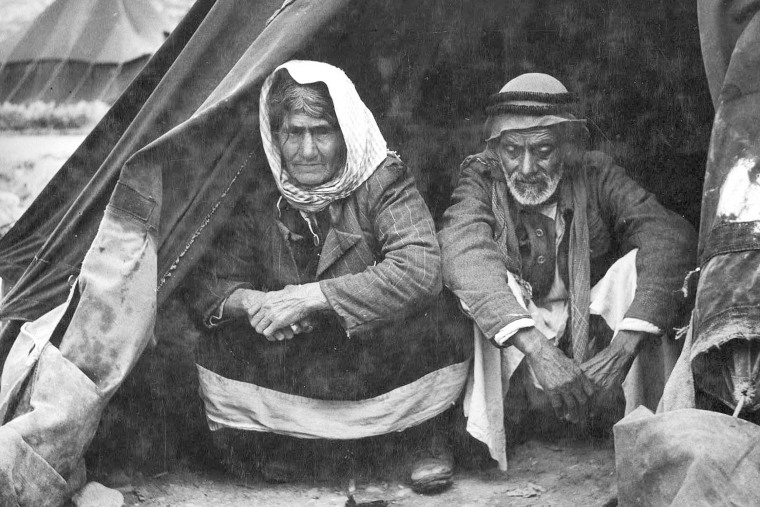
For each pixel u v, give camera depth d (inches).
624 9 181.3
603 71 185.0
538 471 160.2
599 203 163.2
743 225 129.2
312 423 157.3
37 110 367.9
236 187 156.3
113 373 146.2
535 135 158.9
